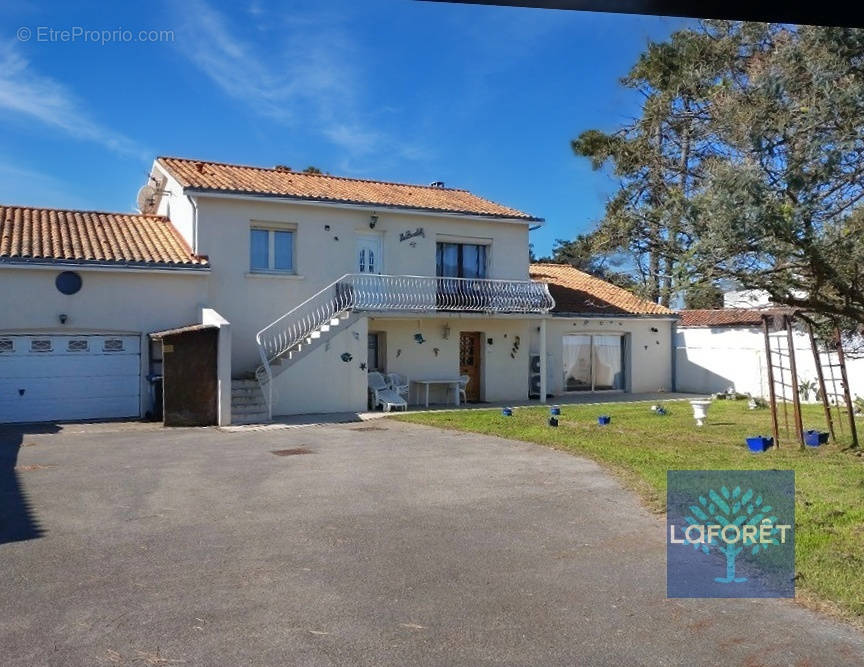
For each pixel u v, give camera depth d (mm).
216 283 17734
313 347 17891
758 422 15117
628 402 21000
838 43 4582
